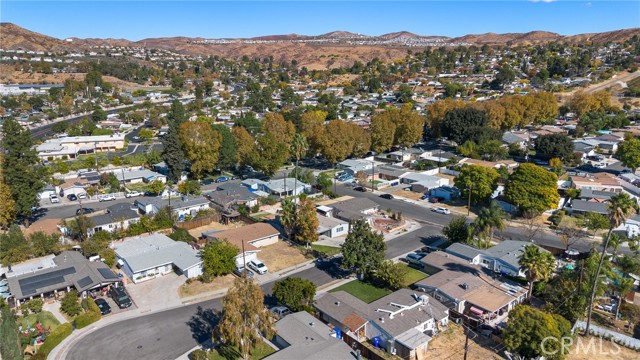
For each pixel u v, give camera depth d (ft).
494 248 213.25
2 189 237.04
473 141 435.53
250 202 300.40
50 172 356.79
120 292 182.29
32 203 254.06
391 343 147.43
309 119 472.85
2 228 254.27
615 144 446.19
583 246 231.09
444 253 214.28
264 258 222.48
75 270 193.88
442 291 173.68
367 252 196.13
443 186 334.65
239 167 389.60
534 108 521.24
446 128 464.65
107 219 256.11
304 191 330.95
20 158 250.37
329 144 384.47
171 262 206.18
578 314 161.27
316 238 230.89
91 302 172.24
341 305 164.25
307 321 154.40
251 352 143.23
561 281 170.50
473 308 167.84
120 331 160.45
